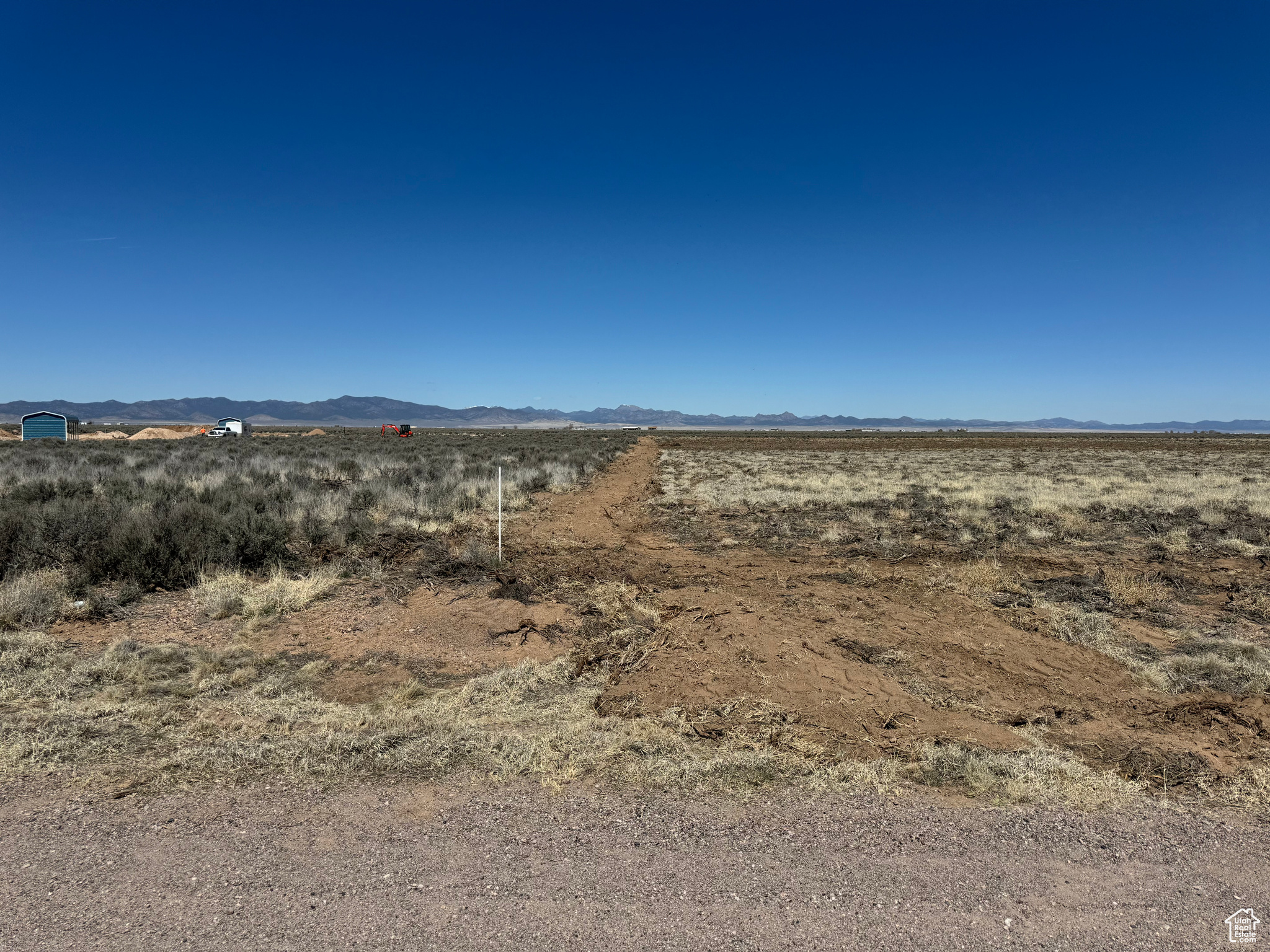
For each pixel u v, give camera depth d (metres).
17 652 6.55
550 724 5.41
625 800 4.18
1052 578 10.98
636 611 8.53
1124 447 67.44
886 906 3.23
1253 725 5.53
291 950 2.88
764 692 5.98
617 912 3.15
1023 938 3.04
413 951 2.90
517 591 9.23
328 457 32.69
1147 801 4.30
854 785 4.43
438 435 91.00
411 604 8.66
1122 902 3.31
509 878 3.39
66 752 4.66
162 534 9.68
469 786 4.34
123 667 6.35
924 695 6.10
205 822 3.84
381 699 5.93
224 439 61.09
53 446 41.50
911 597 9.57
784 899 3.27
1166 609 9.34
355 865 3.47
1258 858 3.70
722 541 14.44
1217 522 16.86
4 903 3.13
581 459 36.12
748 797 4.24
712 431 151.00
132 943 2.91
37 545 9.71
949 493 23.52
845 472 33.84
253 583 9.42
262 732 5.12
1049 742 5.20
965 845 3.76
